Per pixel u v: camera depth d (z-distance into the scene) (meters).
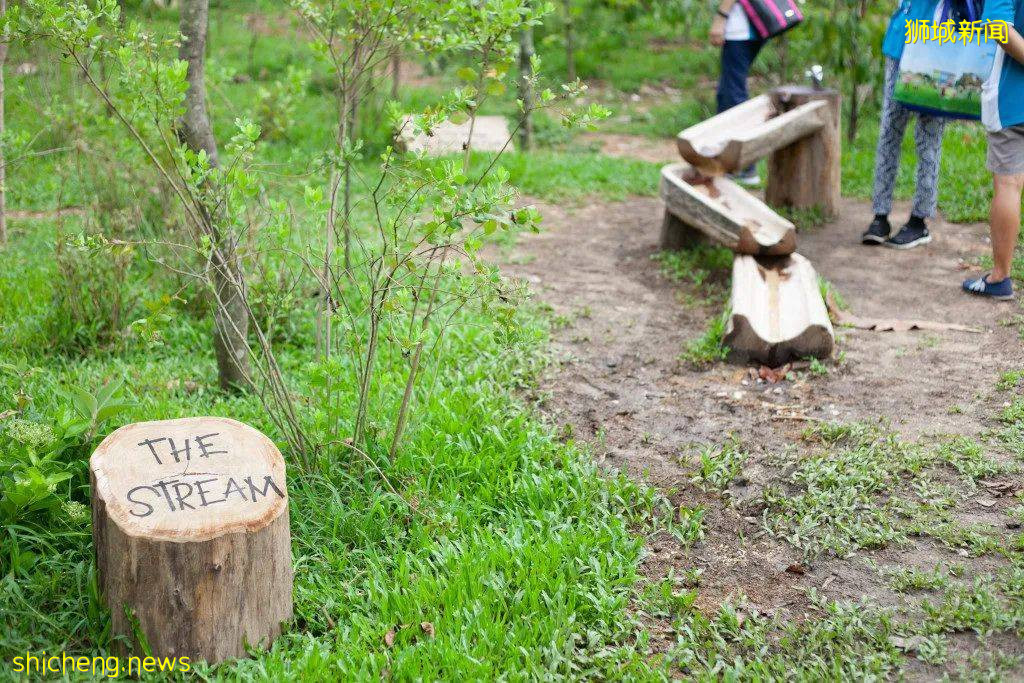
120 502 3.18
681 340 5.84
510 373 5.24
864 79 10.09
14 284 6.23
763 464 4.45
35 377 4.90
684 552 3.93
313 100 11.96
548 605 3.45
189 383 5.15
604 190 9.21
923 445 4.48
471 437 4.47
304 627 3.45
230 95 11.79
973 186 8.40
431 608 3.43
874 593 3.62
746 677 3.23
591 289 6.70
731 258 6.99
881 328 5.79
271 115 8.92
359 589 3.59
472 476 4.24
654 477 4.40
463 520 3.93
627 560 3.76
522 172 9.34
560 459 4.39
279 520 3.23
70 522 3.71
